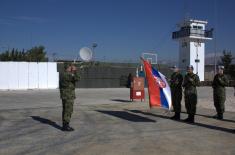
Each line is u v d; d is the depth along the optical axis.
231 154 8.84
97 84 39.72
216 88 14.70
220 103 14.59
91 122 13.49
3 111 16.73
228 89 38.91
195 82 13.61
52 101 22.38
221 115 14.66
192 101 13.54
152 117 15.00
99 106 19.38
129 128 12.23
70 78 11.52
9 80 33.75
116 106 19.42
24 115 15.33
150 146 9.56
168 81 15.44
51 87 35.34
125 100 23.55
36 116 15.01
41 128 12.08
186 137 10.80
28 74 34.47
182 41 56.66
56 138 10.45
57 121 13.63
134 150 9.12
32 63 34.56
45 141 10.03
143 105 20.02
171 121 13.91
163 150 9.16
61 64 35.59
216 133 11.49
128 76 41.03
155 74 14.25
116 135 10.99
